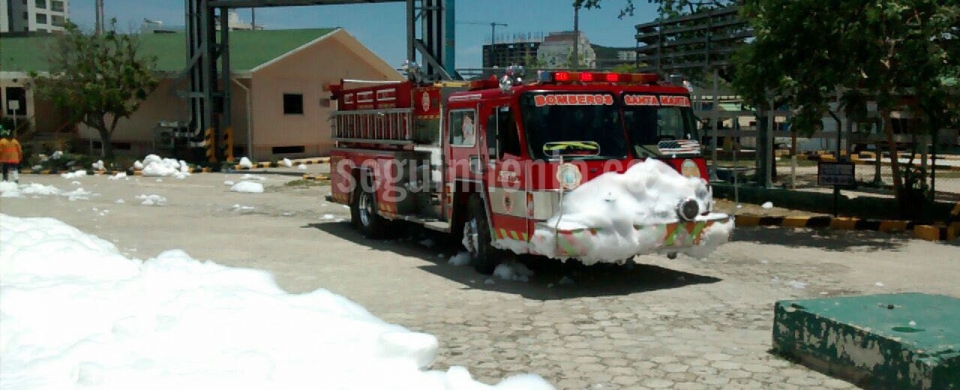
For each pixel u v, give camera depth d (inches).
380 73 1579.7
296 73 1395.2
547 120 361.1
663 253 362.3
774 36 510.3
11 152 904.3
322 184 941.8
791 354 248.8
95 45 1226.6
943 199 686.5
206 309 252.7
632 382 233.6
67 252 339.0
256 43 1446.9
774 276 390.9
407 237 531.8
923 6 471.2
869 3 468.8
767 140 748.6
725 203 688.4
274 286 319.9
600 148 362.9
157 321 239.8
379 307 334.0
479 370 247.9
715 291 357.1
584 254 341.1
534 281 384.8
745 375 236.5
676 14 844.6
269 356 212.4
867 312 235.0
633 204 349.1
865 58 494.9
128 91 1243.8
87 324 249.4
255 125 1318.9
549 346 273.1
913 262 423.2
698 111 821.2
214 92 1224.2
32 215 656.4
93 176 1084.5
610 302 338.0
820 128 526.9
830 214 604.4
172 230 570.3
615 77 383.9
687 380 233.9
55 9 5172.2
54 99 1217.4
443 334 290.2
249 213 675.4
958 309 236.2
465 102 408.8
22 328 244.4
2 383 197.9
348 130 570.6
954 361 195.5
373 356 220.2
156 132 1344.7
